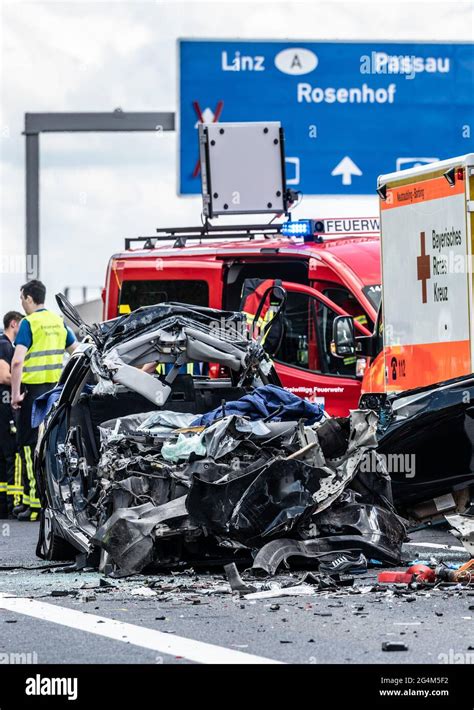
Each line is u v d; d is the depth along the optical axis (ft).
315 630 51.11
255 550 67.72
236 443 69.15
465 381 72.84
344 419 71.61
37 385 111.96
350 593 60.70
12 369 111.14
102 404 78.54
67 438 76.89
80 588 64.28
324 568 66.54
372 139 153.48
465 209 81.82
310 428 69.87
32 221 161.58
